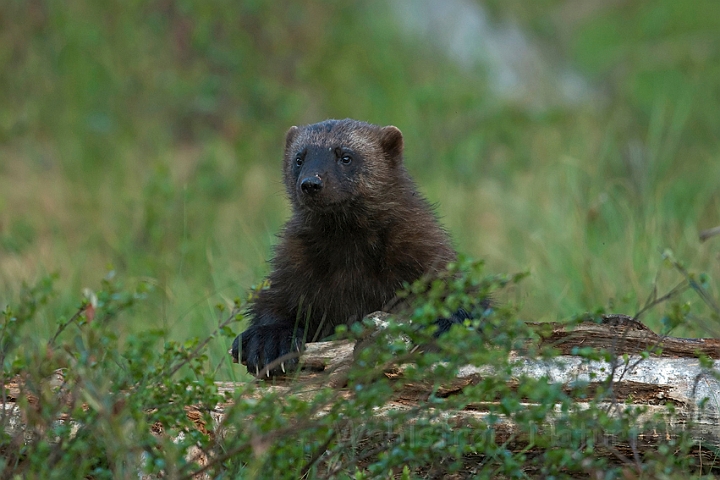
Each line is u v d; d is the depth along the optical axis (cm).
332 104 2100
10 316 694
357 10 2359
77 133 1872
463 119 2047
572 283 1193
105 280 661
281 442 605
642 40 2688
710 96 2225
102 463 639
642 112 2120
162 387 685
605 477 605
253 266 1235
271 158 1908
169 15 2083
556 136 1966
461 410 702
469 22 2566
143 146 1894
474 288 790
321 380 704
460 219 1556
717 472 714
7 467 621
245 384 748
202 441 651
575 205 1383
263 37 2130
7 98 1947
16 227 1517
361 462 690
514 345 634
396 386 633
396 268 917
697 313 1066
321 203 928
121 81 1981
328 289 927
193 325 1098
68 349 615
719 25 2719
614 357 693
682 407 713
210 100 1989
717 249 1259
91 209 1620
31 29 2023
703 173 1708
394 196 967
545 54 2680
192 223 1509
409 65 2283
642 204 1449
